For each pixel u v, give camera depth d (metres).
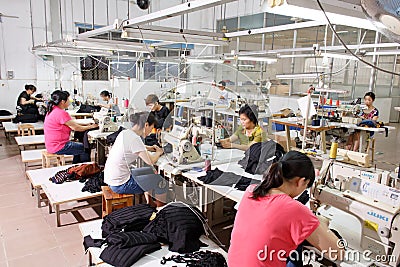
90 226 2.36
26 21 7.20
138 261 1.91
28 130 5.73
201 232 2.22
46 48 5.32
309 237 1.39
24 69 7.38
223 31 3.53
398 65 7.43
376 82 7.53
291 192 1.53
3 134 6.83
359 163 1.96
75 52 5.71
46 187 3.08
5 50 7.11
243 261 1.46
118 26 2.49
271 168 1.54
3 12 6.93
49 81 7.52
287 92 8.02
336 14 1.24
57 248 2.60
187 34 2.82
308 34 7.35
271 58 4.92
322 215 1.67
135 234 2.07
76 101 6.72
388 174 1.65
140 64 6.98
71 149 4.04
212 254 2.01
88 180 3.20
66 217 3.12
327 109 5.24
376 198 1.51
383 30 1.04
